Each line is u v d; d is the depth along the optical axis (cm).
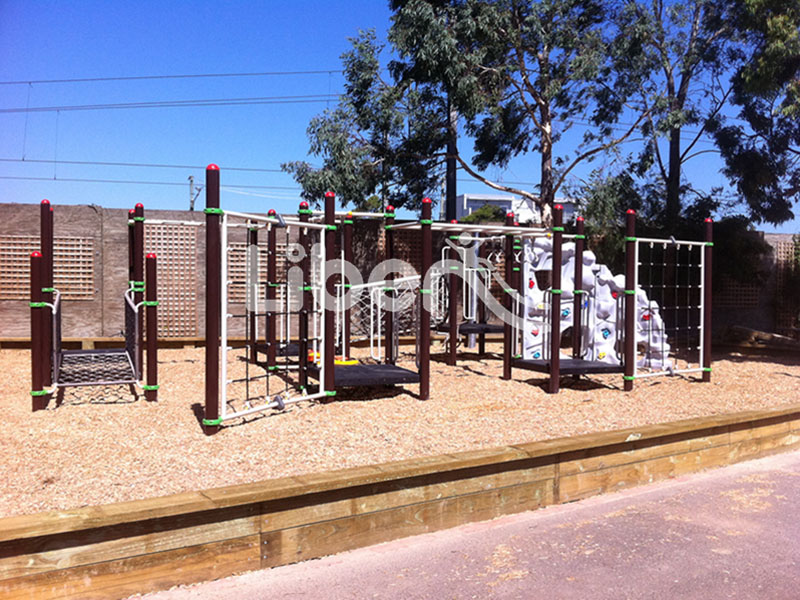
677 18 1628
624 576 348
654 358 987
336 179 1312
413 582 338
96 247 1162
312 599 318
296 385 786
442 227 816
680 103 1576
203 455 489
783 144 1455
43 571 299
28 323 1138
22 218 1131
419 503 405
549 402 736
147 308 688
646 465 522
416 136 1419
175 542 328
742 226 1491
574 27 1450
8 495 403
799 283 1552
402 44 1333
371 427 585
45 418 604
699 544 394
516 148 1541
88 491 411
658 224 1551
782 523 431
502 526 421
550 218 1514
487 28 1327
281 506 357
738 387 869
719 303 1529
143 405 667
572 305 997
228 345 1170
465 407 691
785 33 1096
